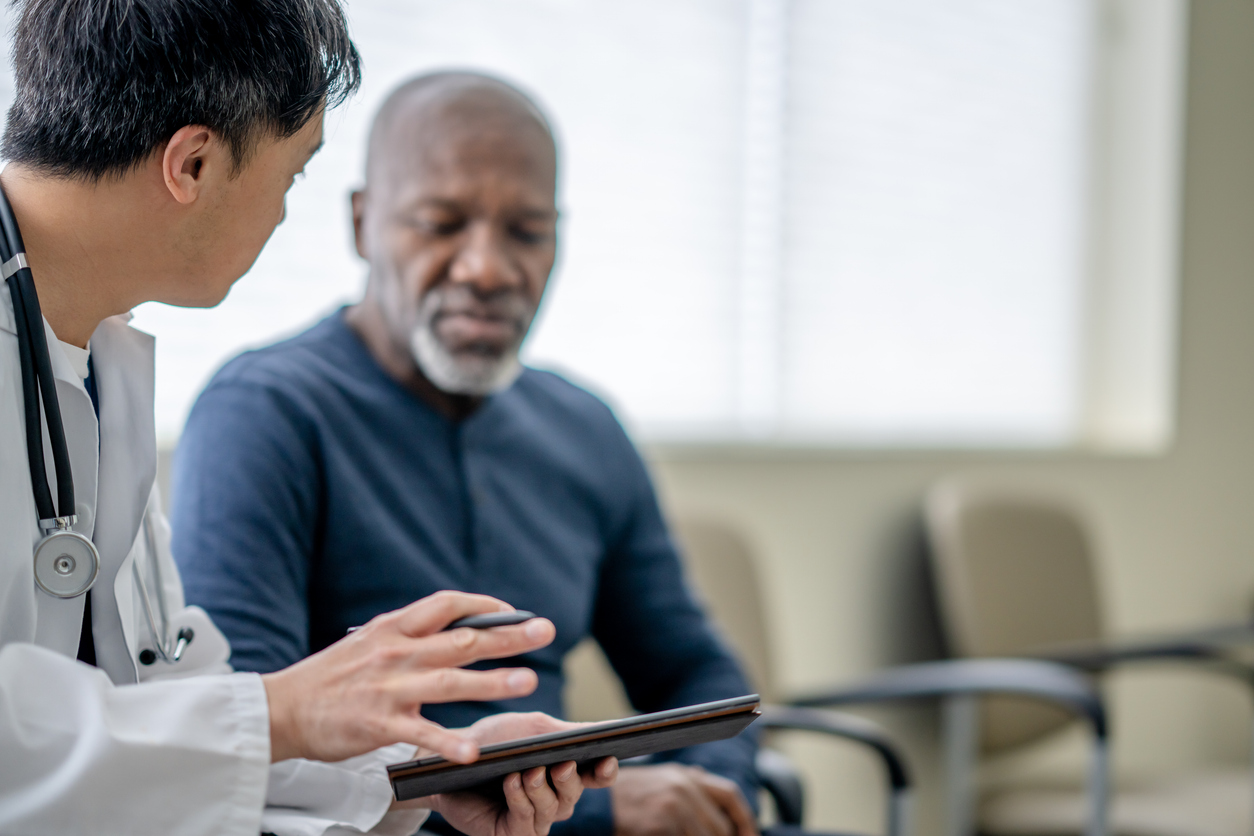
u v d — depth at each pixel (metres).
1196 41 2.78
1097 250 2.79
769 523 2.06
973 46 2.51
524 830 0.72
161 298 0.73
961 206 2.48
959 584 2.04
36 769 0.60
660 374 2.01
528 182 1.11
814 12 2.21
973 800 1.91
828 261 2.24
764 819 1.78
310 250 1.60
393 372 1.11
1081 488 2.61
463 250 1.09
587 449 1.23
